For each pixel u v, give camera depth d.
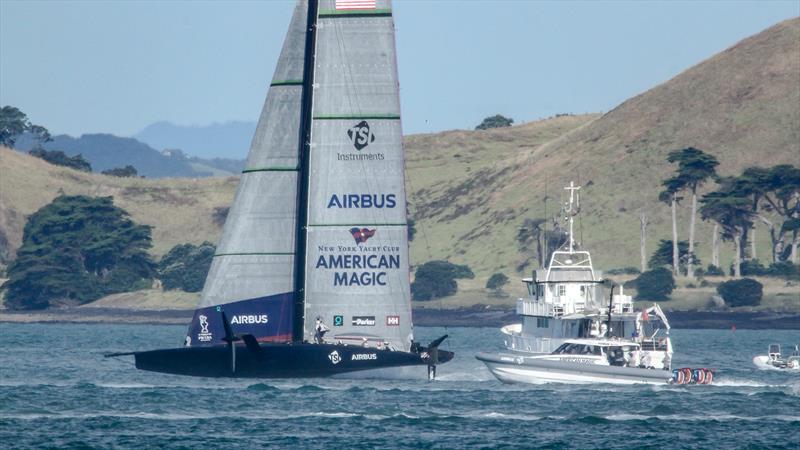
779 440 187.00
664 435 190.38
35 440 178.12
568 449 178.38
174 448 173.25
